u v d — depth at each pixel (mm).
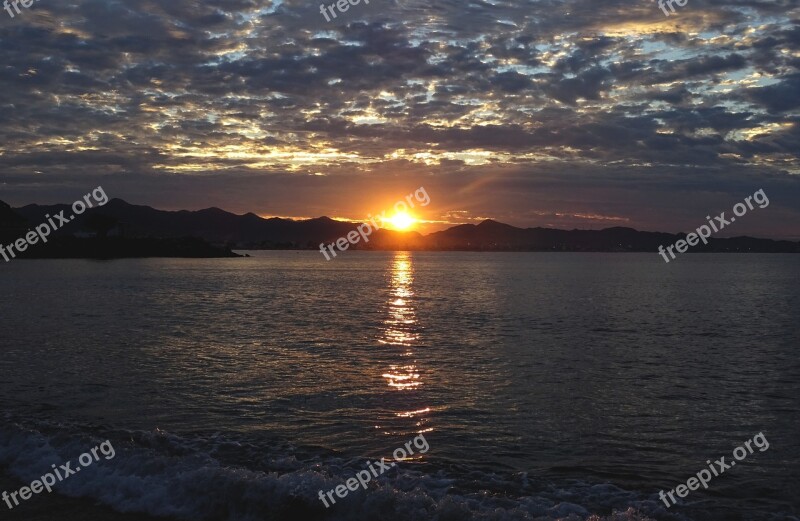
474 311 38844
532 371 18641
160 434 11484
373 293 54969
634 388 16469
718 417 13617
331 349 22453
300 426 12344
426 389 15844
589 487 9398
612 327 31062
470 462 10445
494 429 12406
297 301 45594
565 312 38750
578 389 16219
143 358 20000
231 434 11750
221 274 89812
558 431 12359
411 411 13641
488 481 9539
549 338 26516
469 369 18797
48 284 62500
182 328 28453
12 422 12203
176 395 14820
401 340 25172
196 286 62250
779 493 9328
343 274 95062
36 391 15141
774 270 119938
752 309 41844
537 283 72688
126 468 9539
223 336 25750
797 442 11859
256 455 10516
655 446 11523
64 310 36844
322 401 14398
